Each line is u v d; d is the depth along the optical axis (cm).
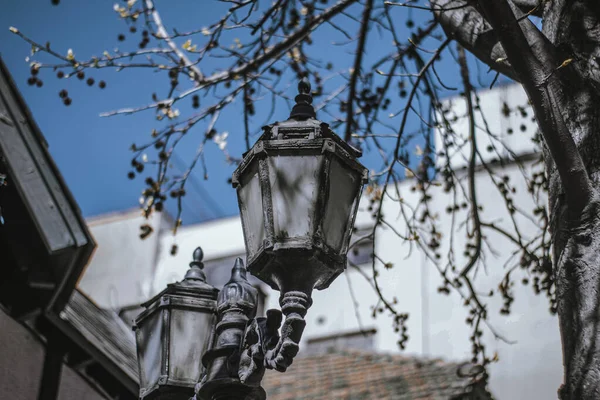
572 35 530
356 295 2006
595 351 444
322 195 454
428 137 846
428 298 1908
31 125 886
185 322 572
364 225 2014
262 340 473
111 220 2248
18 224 861
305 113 493
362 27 835
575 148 478
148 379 569
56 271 866
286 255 445
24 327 886
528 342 1800
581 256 468
